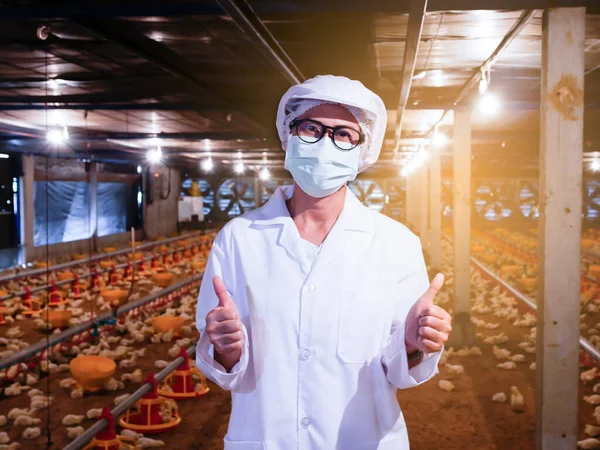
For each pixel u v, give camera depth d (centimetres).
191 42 545
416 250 183
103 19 477
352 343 165
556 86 391
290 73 533
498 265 1603
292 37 521
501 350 776
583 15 386
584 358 733
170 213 2766
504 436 531
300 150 170
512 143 1572
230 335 153
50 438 530
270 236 174
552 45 390
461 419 572
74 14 412
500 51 548
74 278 1259
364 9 376
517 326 955
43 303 1113
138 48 559
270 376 164
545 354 399
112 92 805
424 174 1747
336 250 169
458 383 680
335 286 167
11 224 1562
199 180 2977
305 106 172
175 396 643
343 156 170
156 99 827
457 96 785
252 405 167
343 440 163
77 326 835
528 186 2873
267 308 167
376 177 2920
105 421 475
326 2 377
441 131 1237
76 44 556
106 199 2156
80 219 1930
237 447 167
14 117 1033
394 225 184
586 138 1247
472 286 1318
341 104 172
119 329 940
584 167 2214
